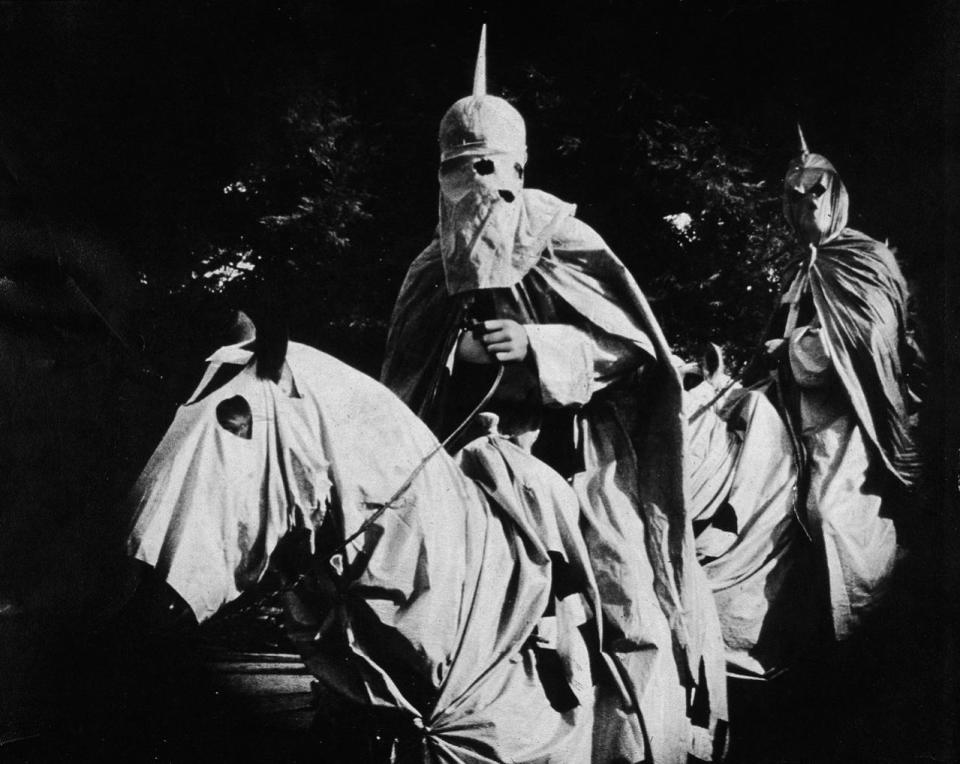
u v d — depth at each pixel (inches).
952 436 344.8
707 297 351.9
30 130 299.3
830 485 336.2
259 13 314.3
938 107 353.1
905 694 329.1
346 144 325.7
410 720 245.1
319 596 245.0
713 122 351.3
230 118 314.8
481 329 292.5
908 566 339.0
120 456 272.7
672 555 294.0
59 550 254.4
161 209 305.7
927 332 347.9
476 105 293.0
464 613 248.5
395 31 325.1
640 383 302.2
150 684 252.2
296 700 258.7
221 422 233.1
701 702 295.0
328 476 238.2
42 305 285.4
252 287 311.0
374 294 323.0
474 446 268.8
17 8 299.9
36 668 250.7
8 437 267.1
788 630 330.0
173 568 225.5
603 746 270.7
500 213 289.3
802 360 345.7
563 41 338.0
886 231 351.3
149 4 306.3
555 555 263.1
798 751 320.2
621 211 350.0
